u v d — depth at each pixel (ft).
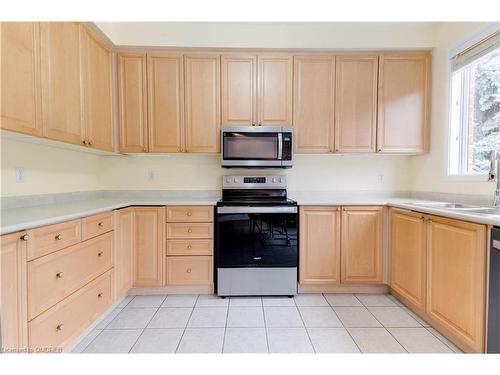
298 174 9.82
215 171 9.71
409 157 9.84
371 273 8.16
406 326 6.45
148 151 8.63
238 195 9.44
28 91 5.00
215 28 8.30
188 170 9.70
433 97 8.70
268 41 8.37
